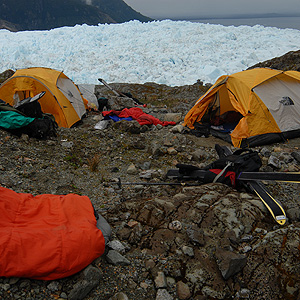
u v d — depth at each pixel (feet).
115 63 178.60
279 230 11.47
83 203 11.48
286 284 9.41
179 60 180.34
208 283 9.62
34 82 31.19
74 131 26.43
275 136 25.80
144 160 21.63
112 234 11.96
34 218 10.34
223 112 32.73
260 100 25.85
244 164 16.39
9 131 21.61
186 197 14.15
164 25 239.09
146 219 12.69
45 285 8.67
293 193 16.10
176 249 11.00
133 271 10.12
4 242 8.32
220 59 185.57
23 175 16.33
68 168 18.83
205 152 23.32
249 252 10.67
